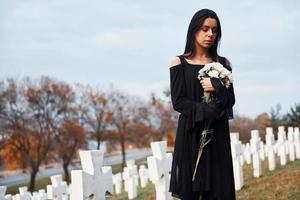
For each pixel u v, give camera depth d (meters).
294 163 12.73
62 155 48.97
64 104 50.03
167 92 60.81
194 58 4.00
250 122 61.41
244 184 9.70
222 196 3.70
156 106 65.56
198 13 3.93
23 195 12.55
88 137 56.41
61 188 12.16
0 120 46.03
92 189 4.83
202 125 3.76
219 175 3.73
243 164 14.27
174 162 3.86
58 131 49.12
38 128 47.56
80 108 55.47
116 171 54.34
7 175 67.44
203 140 3.74
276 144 16.55
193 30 3.95
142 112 64.44
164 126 65.44
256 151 10.70
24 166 47.06
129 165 15.45
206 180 3.71
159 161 6.28
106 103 58.12
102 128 57.50
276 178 9.85
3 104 46.22
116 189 15.90
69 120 50.88
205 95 3.73
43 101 48.53
